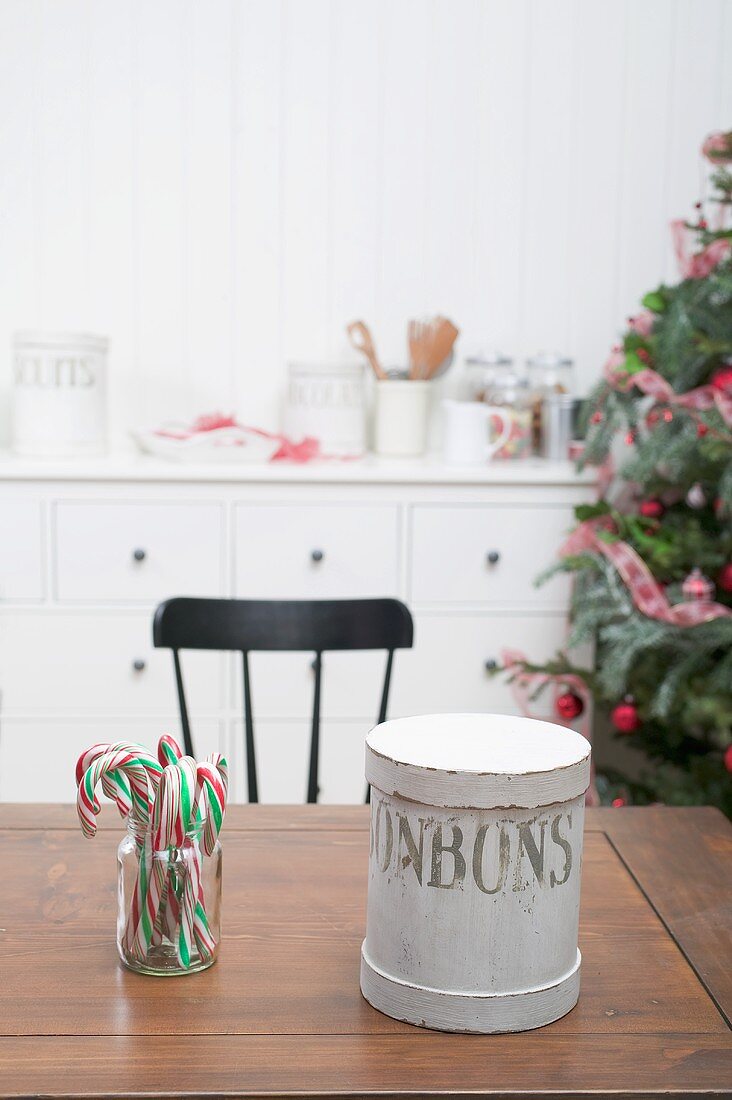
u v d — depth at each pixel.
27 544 2.29
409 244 2.65
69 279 2.60
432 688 2.40
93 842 1.09
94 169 2.58
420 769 0.77
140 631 2.34
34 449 2.37
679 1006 0.82
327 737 2.39
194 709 2.37
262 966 0.87
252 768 1.61
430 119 2.62
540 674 2.24
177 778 0.81
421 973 0.79
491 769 0.76
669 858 1.08
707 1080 0.74
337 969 0.86
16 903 0.96
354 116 2.61
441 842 0.77
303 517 2.33
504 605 2.40
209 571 2.33
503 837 0.77
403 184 2.63
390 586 2.37
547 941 0.79
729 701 2.00
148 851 0.84
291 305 2.65
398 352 2.68
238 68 2.57
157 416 2.65
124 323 2.62
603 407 2.22
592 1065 0.75
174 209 2.60
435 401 2.71
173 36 2.55
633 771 2.75
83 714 2.35
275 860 1.05
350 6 2.57
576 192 2.67
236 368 2.65
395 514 2.35
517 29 2.61
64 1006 0.80
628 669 2.12
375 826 0.81
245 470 2.30
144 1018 0.79
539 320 2.70
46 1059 0.74
